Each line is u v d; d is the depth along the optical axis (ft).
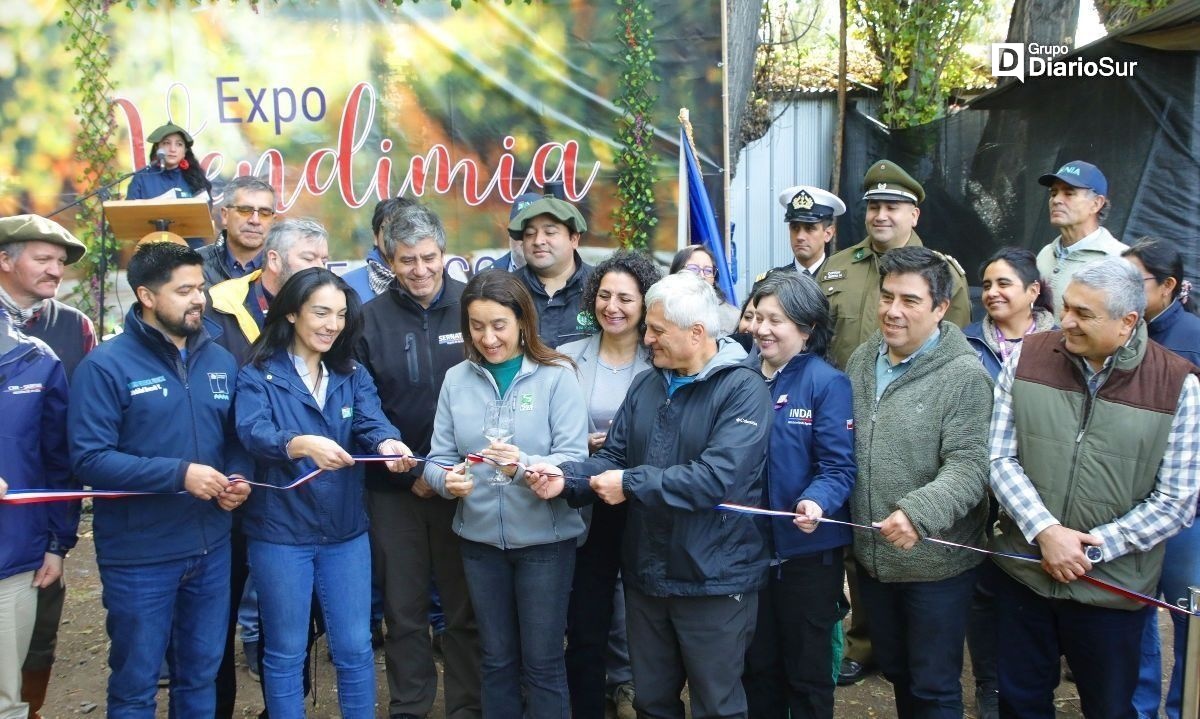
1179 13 16.87
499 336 9.71
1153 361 8.78
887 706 12.60
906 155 26.27
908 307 9.52
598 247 20.38
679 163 20.07
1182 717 8.92
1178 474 8.61
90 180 20.03
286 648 9.64
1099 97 19.19
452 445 10.18
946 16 28.53
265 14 19.86
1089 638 9.11
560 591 9.91
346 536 9.98
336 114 20.11
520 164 20.27
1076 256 13.69
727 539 9.07
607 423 11.24
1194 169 17.40
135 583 9.29
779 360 10.29
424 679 11.30
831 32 41.16
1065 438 8.95
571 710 10.91
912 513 8.93
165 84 19.93
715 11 19.76
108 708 9.45
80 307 20.26
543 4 19.94
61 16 19.66
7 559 9.40
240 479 9.52
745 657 10.39
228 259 13.46
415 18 19.97
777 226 29.89
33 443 9.70
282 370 9.91
